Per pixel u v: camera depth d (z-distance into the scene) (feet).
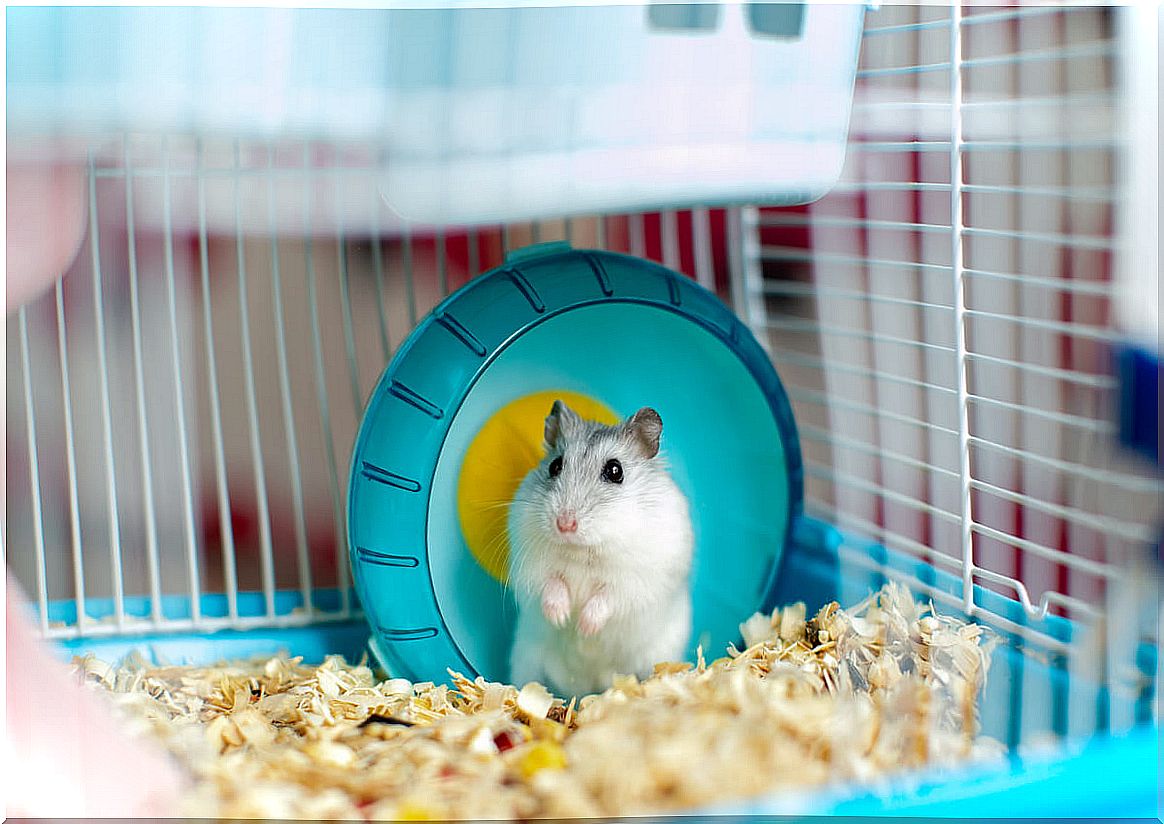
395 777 1.52
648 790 1.46
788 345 2.25
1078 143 1.79
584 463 1.78
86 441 2.22
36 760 1.46
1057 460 1.94
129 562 2.30
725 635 1.88
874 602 1.86
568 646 1.81
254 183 1.97
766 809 1.44
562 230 2.21
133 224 1.87
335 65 1.60
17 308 1.69
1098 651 1.69
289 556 2.39
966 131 1.92
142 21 1.57
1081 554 1.83
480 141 1.62
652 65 1.64
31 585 2.16
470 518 1.82
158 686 1.77
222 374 2.31
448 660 1.79
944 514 1.88
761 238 2.26
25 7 1.55
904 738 1.58
